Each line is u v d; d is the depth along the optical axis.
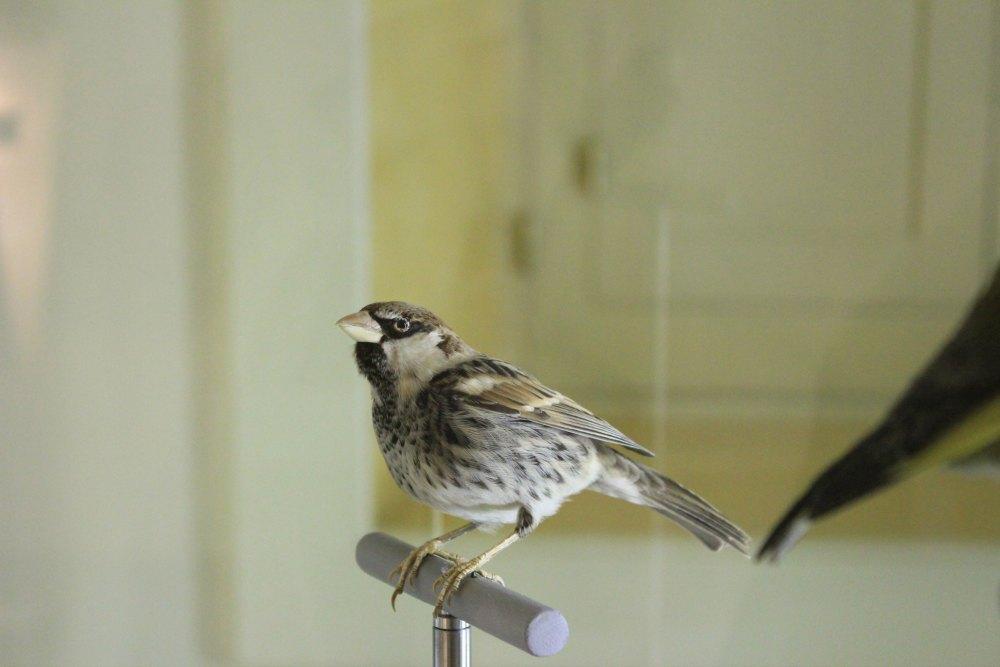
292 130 1.83
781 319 1.80
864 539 1.75
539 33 1.88
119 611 1.91
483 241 1.90
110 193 1.84
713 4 1.83
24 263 1.84
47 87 1.81
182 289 1.86
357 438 1.86
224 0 1.80
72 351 1.87
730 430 1.82
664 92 1.86
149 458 1.89
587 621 1.90
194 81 1.82
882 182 1.75
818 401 1.77
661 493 1.22
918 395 1.08
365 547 1.11
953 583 1.73
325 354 1.86
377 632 1.89
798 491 1.78
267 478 1.88
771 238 1.80
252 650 1.90
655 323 1.86
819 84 1.79
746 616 1.86
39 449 1.88
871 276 1.76
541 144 1.89
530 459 1.08
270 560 1.89
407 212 1.87
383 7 1.85
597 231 1.89
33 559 1.89
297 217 1.84
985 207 1.69
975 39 1.69
